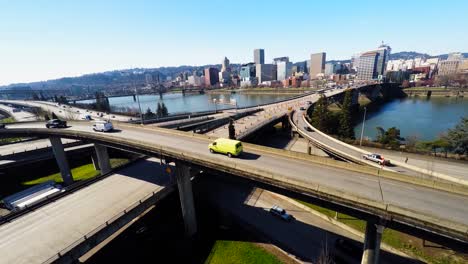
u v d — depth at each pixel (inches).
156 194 1423.5
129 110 7731.3
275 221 1593.3
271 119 3668.8
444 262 1171.9
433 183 971.3
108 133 2075.5
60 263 959.0
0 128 2716.5
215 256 1320.1
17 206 1705.2
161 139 1845.5
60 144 2320.4
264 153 1459.2
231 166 1143.6
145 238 1471.5
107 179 1673.2
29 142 3112.7
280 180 1002.1
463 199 893.8
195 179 2268.7
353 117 5068.9
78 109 6501.0
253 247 1365.7
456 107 5910.4
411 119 4756.4
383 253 1251.2
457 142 2461.9
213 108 7790.4
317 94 6761.8
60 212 1283.2
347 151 2224.4
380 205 799.1
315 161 1290.6
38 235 1106.7
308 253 1300.4
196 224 1556.3
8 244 1049.5
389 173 1071.6
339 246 1309.1
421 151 2549.2
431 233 757.9
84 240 1042.7
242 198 1918.1
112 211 1288.1
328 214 1621.6
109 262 1283.2
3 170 2348.7
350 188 987.9
